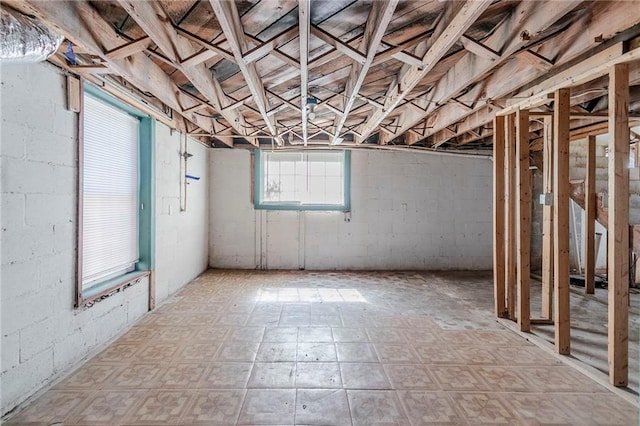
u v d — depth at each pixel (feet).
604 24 6.15
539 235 18.45
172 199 13.44
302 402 6.34
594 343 8.96
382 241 18.93
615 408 6.22
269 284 15.39
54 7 5.08
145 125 11.34
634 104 10.94
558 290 8.32
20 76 6.18
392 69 9.35
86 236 8.61
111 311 9.23
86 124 8.56
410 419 5.88
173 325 10.17
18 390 6.14
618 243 6.89
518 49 6.65
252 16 6.44
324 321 10.66
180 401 6.32
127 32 6.99
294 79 10.07
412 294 13.96
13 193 6.06
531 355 8.35
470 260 19.08
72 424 5.68
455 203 19.02
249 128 15.71
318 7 6.18
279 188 18.97
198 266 16.85
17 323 6.15
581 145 17.56
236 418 5.86
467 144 18.47
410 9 6.39
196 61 6.82
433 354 8.38
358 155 18.79
